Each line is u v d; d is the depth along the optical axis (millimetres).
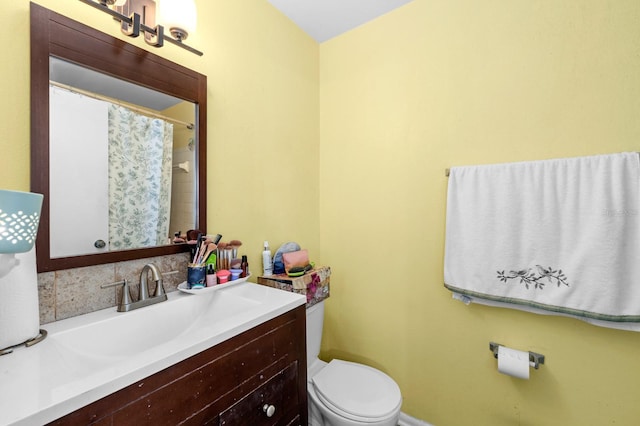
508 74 1237
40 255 750
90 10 863
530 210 1150
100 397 491
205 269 1059
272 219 1512
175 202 1076
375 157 1637
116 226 921
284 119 1586
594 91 1073
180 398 610
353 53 1718
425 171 1462
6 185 712
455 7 1364
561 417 1149
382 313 1625
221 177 1244
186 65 1113
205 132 1162
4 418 403
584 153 1089
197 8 1154
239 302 997
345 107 1760
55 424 440
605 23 1053
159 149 1033
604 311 1006
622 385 1041
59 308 783
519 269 1171
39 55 754
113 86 915
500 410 1278
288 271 1379
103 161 895
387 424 1096
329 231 1853
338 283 1807
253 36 1400
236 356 741
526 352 1193
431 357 1460
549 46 1151
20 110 733
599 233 1015
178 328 952
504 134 1247
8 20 714
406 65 1515
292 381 946
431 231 1450
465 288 1278
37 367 570
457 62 1360
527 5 1194
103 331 780
